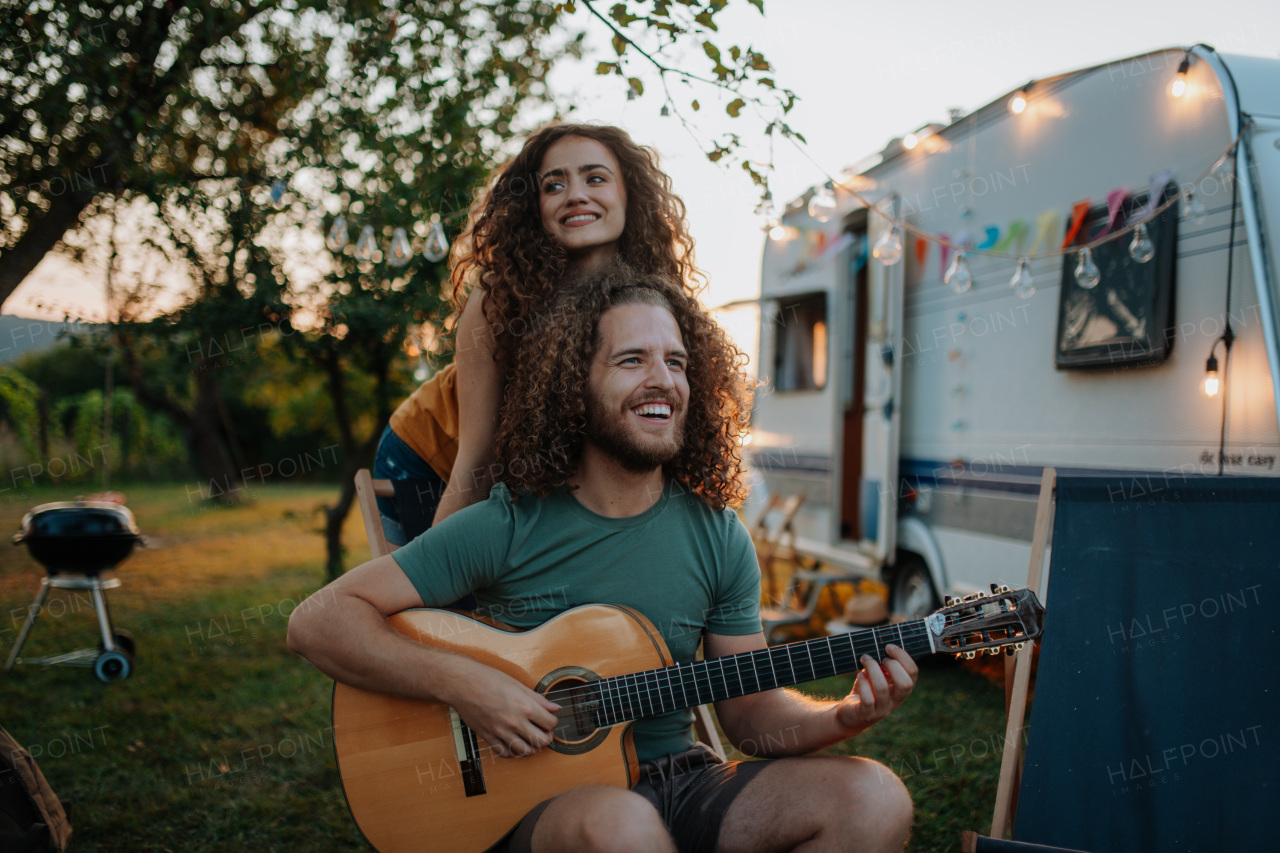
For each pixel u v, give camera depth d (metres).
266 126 5.06
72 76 3.75
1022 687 2.14
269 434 19.42
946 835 2.73
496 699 1.65
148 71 4.19
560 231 2.26
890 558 5.08
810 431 6.14
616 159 2.32
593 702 1.75
